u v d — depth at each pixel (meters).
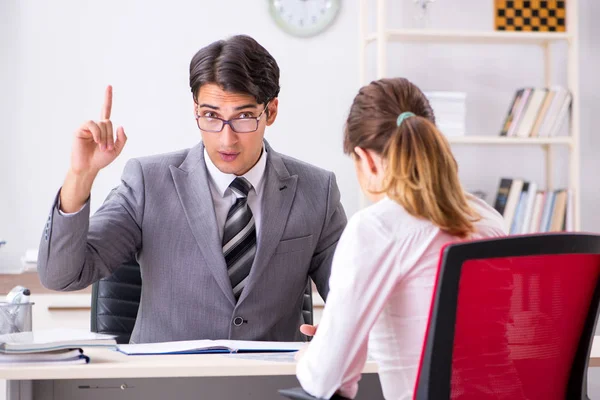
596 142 4.36
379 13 3.85
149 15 4.11
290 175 2.44
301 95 4.19
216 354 1.97
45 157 4.07
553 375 1.61
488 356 1.52
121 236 2.30
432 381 1.46
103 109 2.08
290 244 2.37
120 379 2.01
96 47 4.08
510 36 3.98
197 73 2.18
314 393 1.59
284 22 4.15
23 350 1.78
